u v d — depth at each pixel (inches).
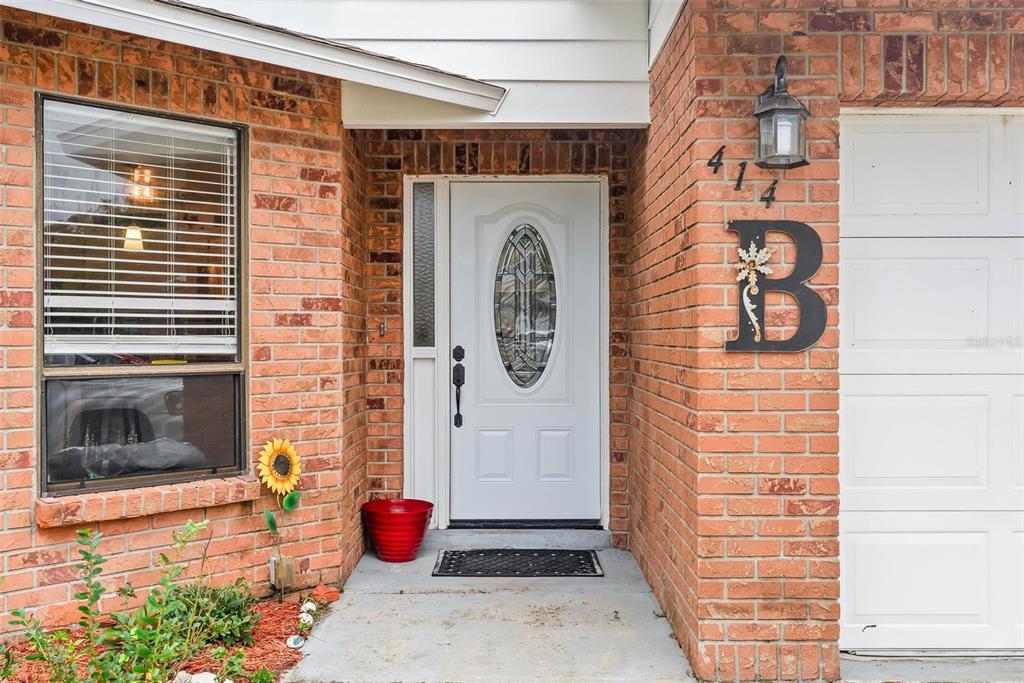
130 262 141.2
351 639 136.9
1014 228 132.7
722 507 123.3
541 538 192.9
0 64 125.5
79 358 135.6
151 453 142.3
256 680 118.8
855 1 123.9
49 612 128.3
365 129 176.4
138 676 111.2
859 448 132.7
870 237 133.0
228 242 151.7
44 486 130.3
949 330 132.7
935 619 132.7
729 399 123.3
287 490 151.9
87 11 118.0
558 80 162.6
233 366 150.4
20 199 127.4
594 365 199.9
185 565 141.3
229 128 150.9
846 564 133.0
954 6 123.8
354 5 160.6
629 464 191.3
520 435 200.2
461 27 161.8
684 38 132.3
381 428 194.5
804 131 119.6
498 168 193.5
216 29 131.4
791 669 122.5
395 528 178.5
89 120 136.8
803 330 123.2
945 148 133.0
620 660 129.6
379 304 194.4
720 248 123.9
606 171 193.9
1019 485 132.5
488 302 199.8
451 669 125.6
